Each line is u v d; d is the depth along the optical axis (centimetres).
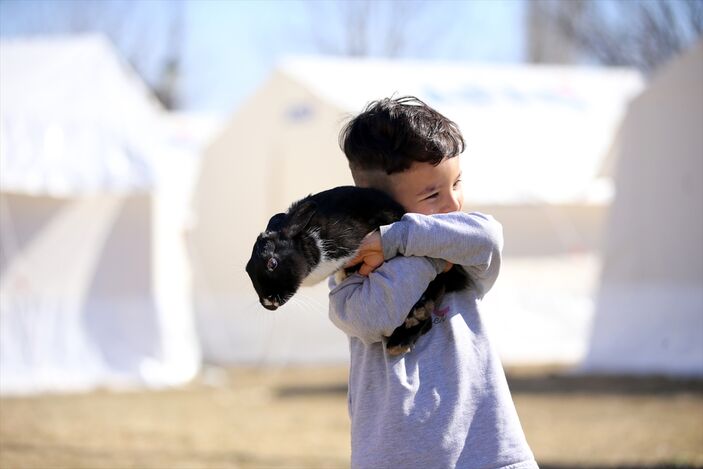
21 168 1270
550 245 1573
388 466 312
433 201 348
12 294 1314
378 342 333
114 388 1333
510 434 317
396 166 341
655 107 1308
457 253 321
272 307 376
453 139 345
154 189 1328
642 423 966
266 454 873
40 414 1112
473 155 1509
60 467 814
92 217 1354
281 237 367
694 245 1280
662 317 1329
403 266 318
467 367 324
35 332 1321
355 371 342
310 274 367
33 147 1298
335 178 1489
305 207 362
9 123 1304
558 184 1522
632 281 1374
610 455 818
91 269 1355
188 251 1642
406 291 316
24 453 873
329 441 942
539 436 919
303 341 1658
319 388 1355
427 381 320
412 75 1664
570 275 1584
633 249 1365
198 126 2077
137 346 1377
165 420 1080
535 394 1196
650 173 1326
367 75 1612
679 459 781
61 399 1236
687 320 1304
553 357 1575
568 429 951
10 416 1095
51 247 1333
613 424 970
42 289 1330
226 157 1670
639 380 1270
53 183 1280
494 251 327
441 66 1747
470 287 345
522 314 1570
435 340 327
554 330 1578
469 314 339
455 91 1655
